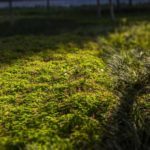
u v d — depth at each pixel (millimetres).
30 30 27562
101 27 26312
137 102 10125
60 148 8000
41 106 9742
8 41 18812
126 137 8516
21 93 10680
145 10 41781
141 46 17656
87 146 8211
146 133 8695
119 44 18453
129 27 24109
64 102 9859
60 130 8609
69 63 13695
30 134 8383
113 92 10852
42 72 12531
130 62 13133
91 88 10938
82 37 20797
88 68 12969
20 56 14961
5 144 8000
